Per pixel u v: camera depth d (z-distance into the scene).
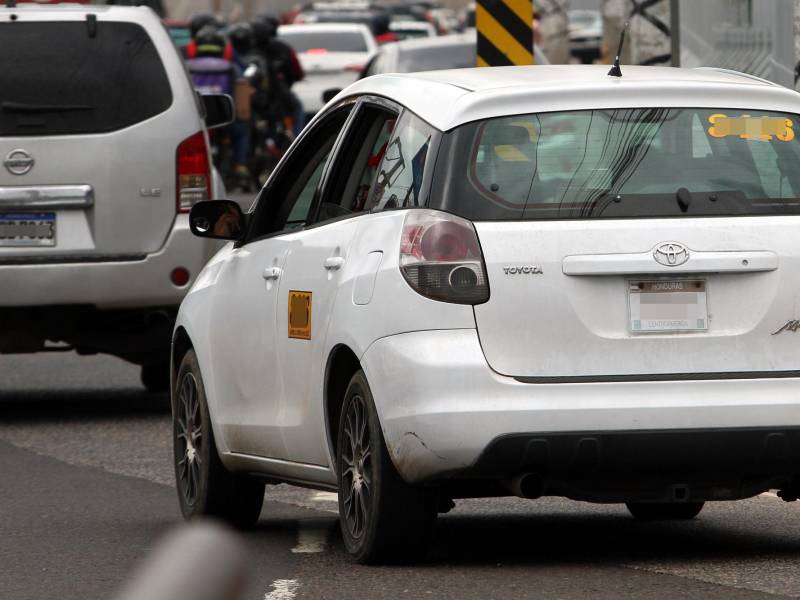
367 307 19.66
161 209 38.53
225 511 24.52
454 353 18.80
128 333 39.72
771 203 19.80
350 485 20.50
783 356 19.38
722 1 49.94
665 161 19.89
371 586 18.84
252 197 91.62
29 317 39.00
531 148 19.77
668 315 19.20
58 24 38.84
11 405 42.09
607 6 87.06
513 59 46.12
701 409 18.92
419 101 20.81
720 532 23.25
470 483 19.72
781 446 19.12
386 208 20.39
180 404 25.78
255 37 96.50
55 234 38.16
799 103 20.64
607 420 18.77
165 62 39.03
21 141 38.06
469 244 19.12
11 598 19.14
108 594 19.36
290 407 22.06
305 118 123.94
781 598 17.81
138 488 28.94
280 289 22.45
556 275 19.05
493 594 18.20
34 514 26.06
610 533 23.20
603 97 20.17
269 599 18.20
